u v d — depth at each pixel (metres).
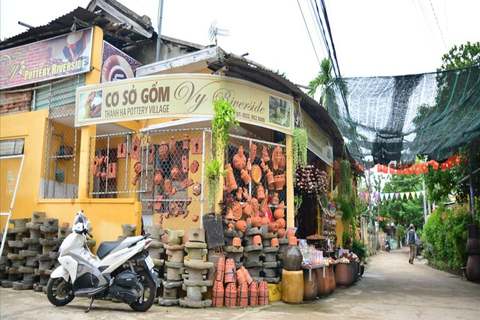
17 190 9.00
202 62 8.94
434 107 8.13
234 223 6.96
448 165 12.88
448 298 7.93
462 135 9.73
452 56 10.90
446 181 13.77
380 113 8.67
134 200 7.34
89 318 5.28
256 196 8.01
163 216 7.95
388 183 35.62
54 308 5.89
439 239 14.28
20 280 7.88
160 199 7.59
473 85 7.47
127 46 11.57
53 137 9.27
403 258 22.81
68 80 9.02
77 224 5.99
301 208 10.23
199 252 6.30
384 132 9.47
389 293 8.52
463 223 12.03
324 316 5.89
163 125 8.30
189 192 8.27
